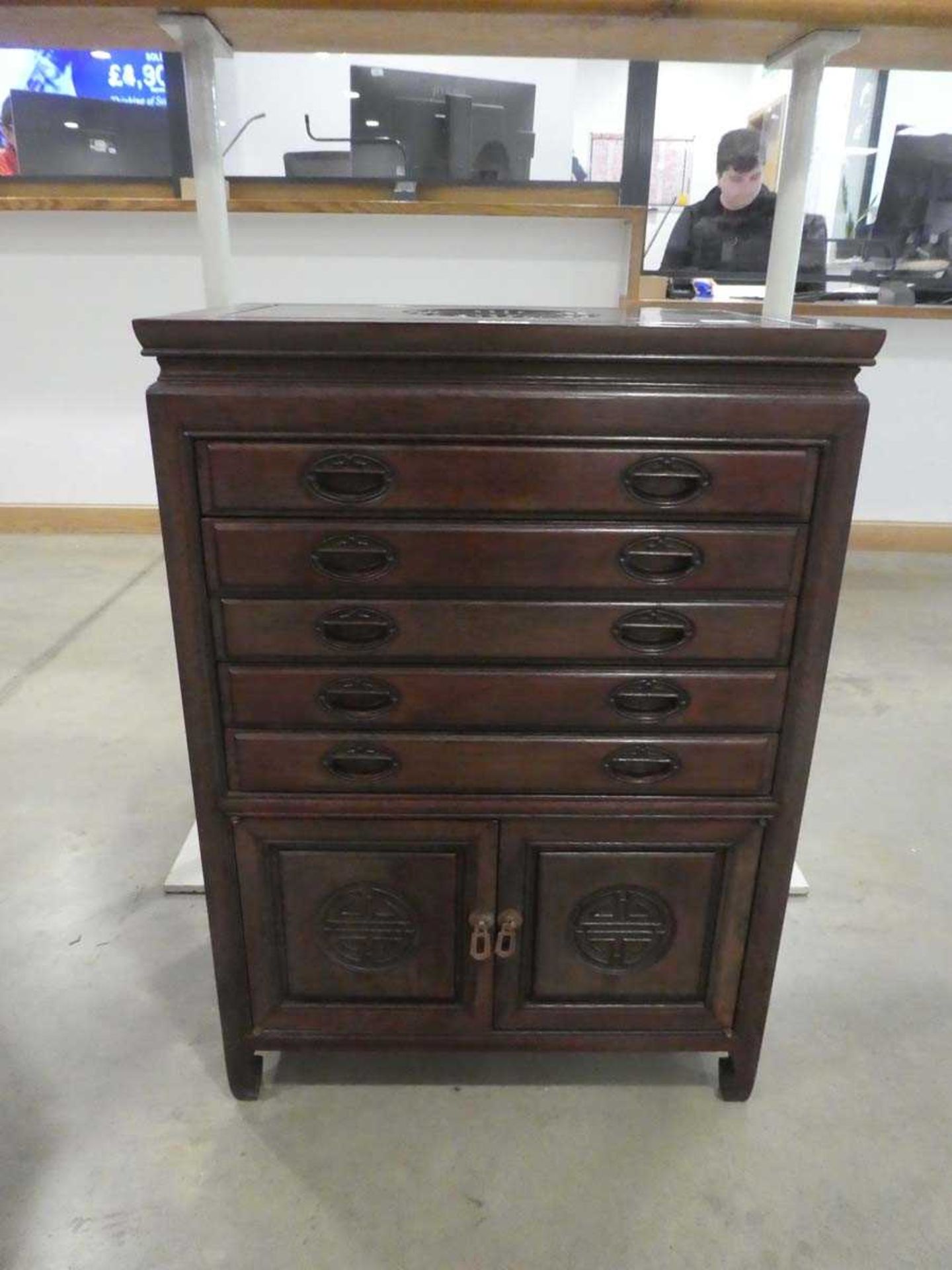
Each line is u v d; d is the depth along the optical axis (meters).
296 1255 0.91
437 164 2.94
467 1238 0.93
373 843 0.95
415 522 0.82
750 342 0.76
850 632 2.50
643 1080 1.13
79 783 1.73
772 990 1.24
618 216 2.61
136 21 1.17
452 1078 1.12
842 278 3.11
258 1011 1.03
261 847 0.95
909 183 3.06
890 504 3.18
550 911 0.98
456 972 1.01
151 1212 0.95
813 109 1.31
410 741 0.90
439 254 2.86
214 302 1.41
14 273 2.89
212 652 0.87
